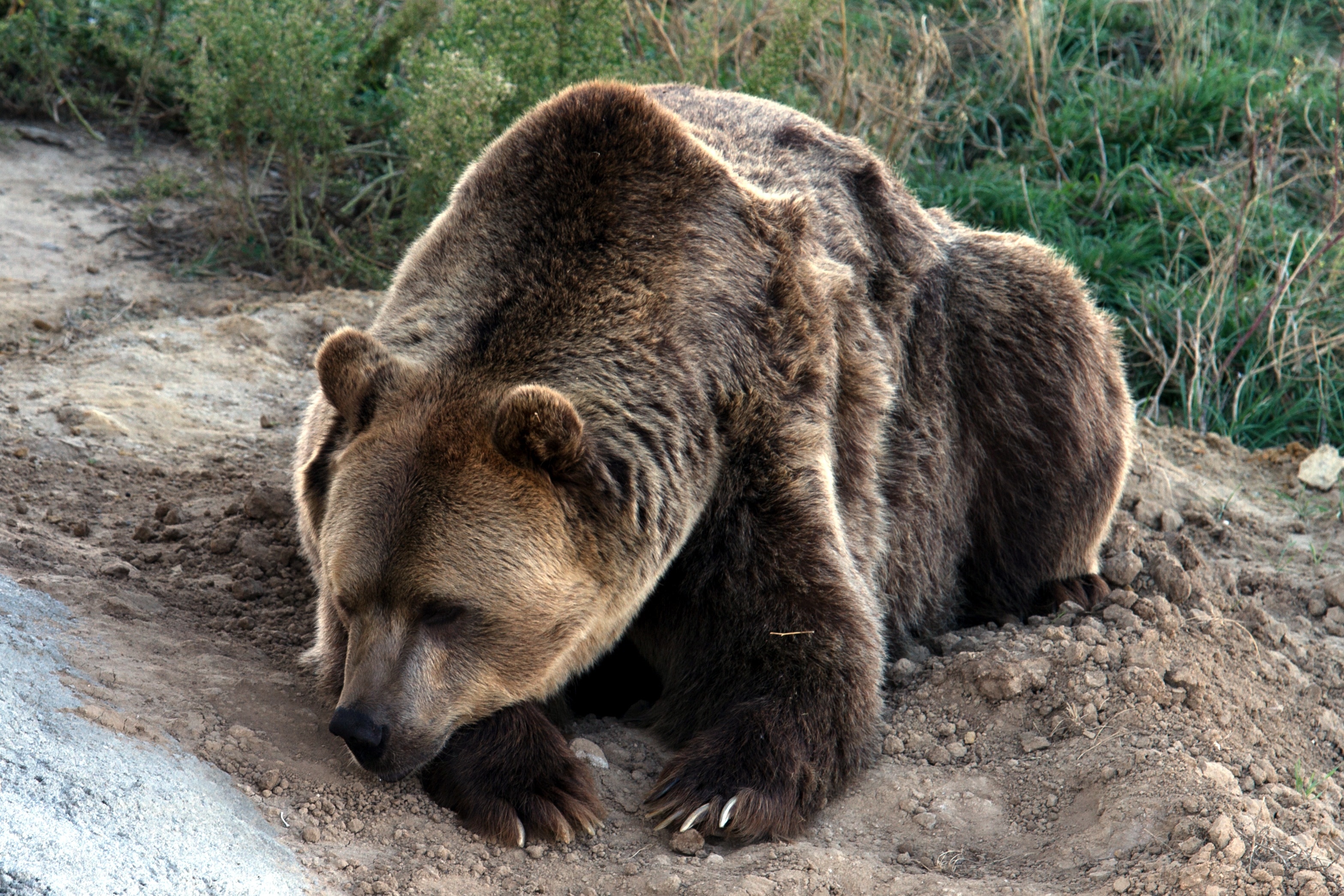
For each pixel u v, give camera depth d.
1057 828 7.36
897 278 9.59
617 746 7.98
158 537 9.47
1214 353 16.30
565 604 6.99
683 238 7.69
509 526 6.66
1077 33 21.23
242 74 15.05
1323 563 12.36
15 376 11.85
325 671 7.54
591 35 14.79
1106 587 10.53
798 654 7.66
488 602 6.70
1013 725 8.29
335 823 6.53
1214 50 21.09
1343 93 18.70
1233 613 10.41
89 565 8.60
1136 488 12.83
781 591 7.69
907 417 9.52
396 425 6.83
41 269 14.52
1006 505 10.41
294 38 15.09
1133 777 7.43
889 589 9.38
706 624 7.93
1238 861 6.56
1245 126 18.22
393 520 6.55
